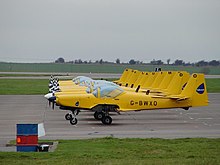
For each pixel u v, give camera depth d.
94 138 34.09
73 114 45.28
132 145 29.75
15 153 26.30
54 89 58.06
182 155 25.73
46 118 49.50
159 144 30.23
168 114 54.06
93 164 22.67
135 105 46.28
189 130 39.81
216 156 25.30
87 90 50.31
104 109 45.47
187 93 48.06
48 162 23.28
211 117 51.06
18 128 28.50
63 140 32.84
